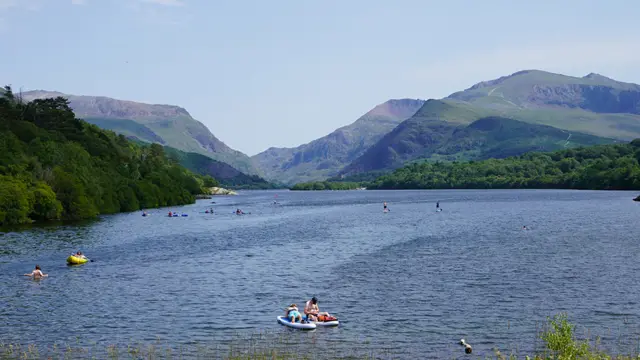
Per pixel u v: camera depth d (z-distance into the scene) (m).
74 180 171.88
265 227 140.38
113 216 181.75
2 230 131.12
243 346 42.69
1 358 40.00
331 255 87.50
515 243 96.50
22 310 53.78
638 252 83.12
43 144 191.38
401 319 49.38
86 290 62.72
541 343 42.34
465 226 131.38
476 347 41.78
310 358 39.75
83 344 43.31
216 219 170.75
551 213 164.88
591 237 102.56
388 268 74.19
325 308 53.78
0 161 159.75
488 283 63.09
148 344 43.25
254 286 64.19
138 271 74.62
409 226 135.62
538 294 57.38
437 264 76.31
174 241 109.19
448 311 51.62
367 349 41.69
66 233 124.69
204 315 51.75
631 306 52.31
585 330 45.19
